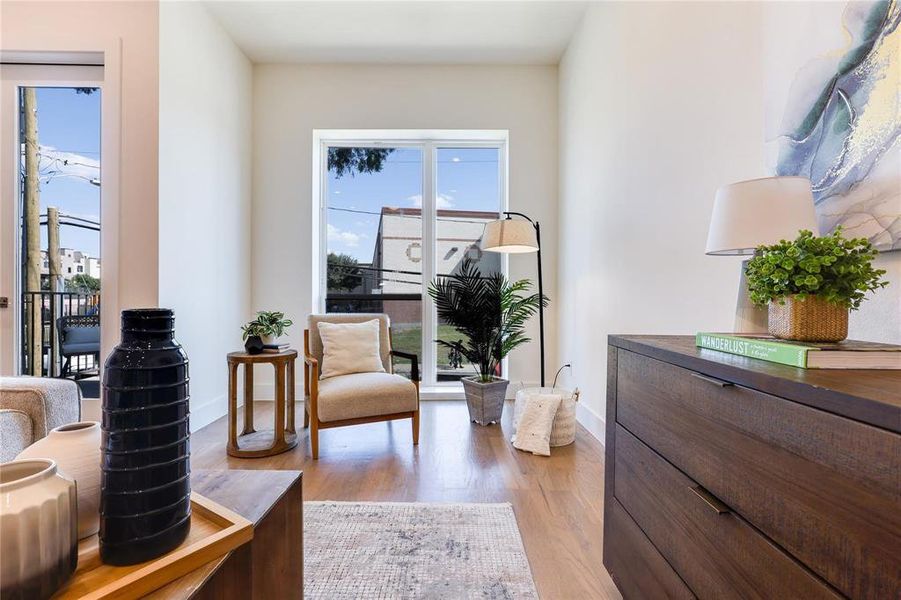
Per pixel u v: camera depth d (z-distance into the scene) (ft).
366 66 12.26
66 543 2.04
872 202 3.08
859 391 1.89
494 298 10.51
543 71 12.32
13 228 8.27
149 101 8.12
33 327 8.34
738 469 2.51
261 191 12.21
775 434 2.24
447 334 13.24
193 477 3.38
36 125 8.37
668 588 3.23
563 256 11.73
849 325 3.36
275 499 3.03
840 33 3.35
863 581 1.76
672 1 6.08
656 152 6.53
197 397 9.48
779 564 2.19
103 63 8.29
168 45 8.43
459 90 12.28
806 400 2.04
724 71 4.94
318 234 12.84
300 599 3.43
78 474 2.43
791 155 3.87
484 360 10.57
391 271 13.21
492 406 10.03
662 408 3.37
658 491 3.41
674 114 6.02
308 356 9.17
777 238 3.09
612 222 8.23
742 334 3.37
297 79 12.23
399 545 5.11
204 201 9.75
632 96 7.36
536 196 12.35
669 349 3.30
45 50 8.10
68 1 8.09
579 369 10.27
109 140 8.12
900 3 2.87
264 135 12.21
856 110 3.21
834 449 1.90
